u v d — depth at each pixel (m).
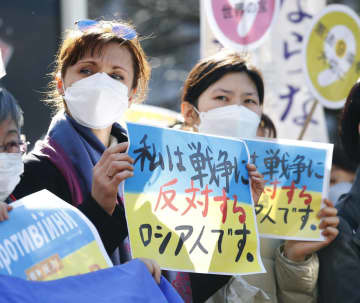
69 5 4.95
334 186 4.54
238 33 3.83
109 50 2.58
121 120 3.22
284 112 4.29
